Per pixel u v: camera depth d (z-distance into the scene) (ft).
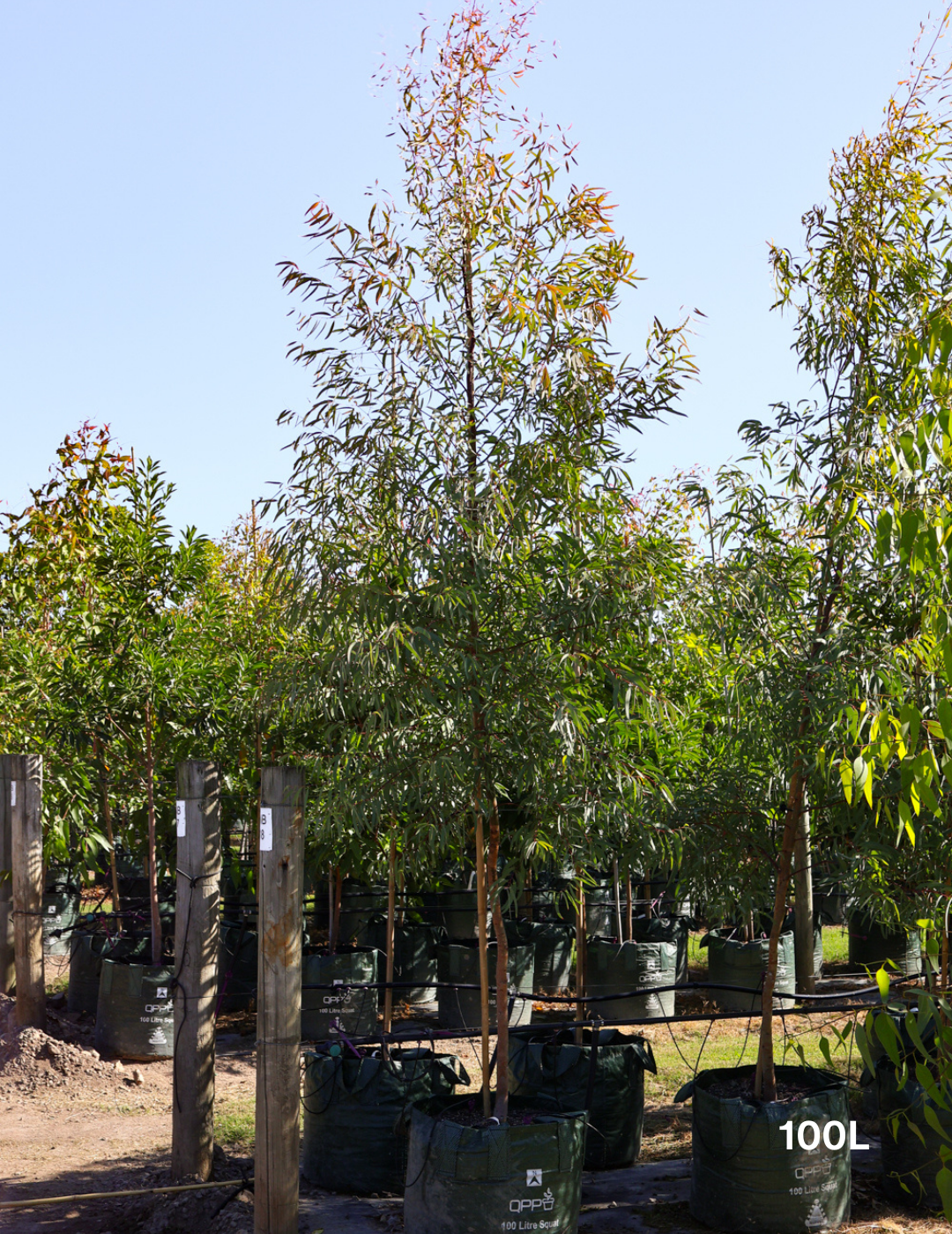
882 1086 17.15
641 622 14.92
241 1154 19.45
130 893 41.47
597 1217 16.62
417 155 15.92
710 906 18.04
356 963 27.73
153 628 27.12
